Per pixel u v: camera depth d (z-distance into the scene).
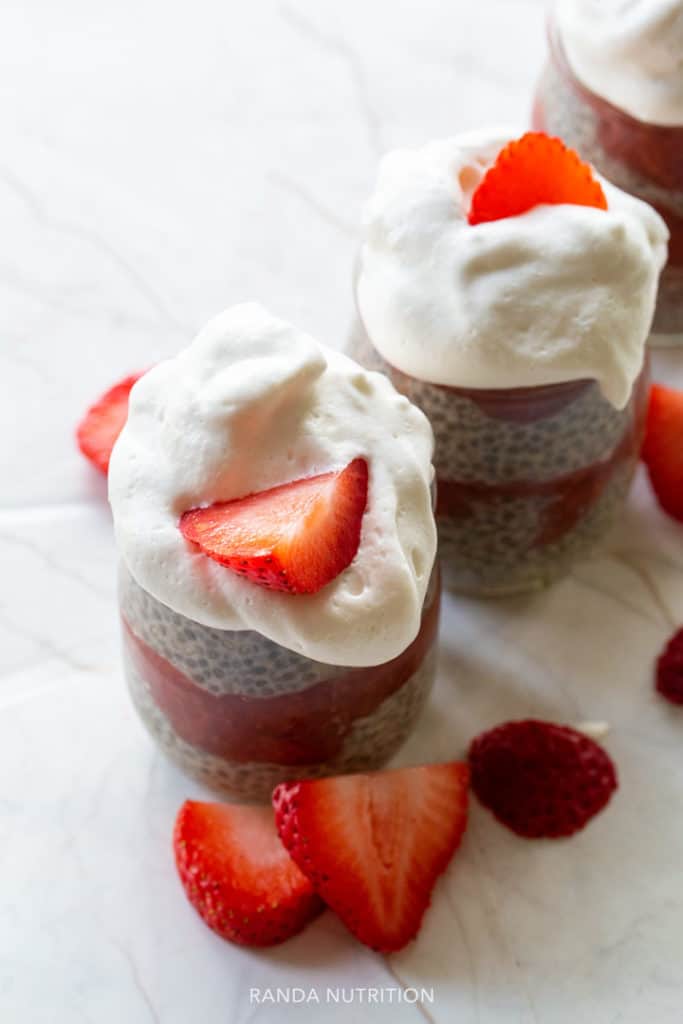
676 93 0.56
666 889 0.52
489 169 0.52
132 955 0.51
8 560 0.58
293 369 0.48
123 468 0.49
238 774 0.51
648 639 0.56
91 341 0.62
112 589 0.57
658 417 0.58
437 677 0.56
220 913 0.50
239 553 0.46
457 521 0.54
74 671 0.56
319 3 0.71
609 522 0.56
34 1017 0.50
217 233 0.65
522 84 0.69
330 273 0.64
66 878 0.52
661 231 0.53
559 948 0.51
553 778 0.53
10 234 0.65
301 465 0.48
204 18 0.71
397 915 0.51
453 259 0.51
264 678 0.49
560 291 0.51
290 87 0.69
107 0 0.71
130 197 0.66
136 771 0.54
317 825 0.50
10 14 0.71
